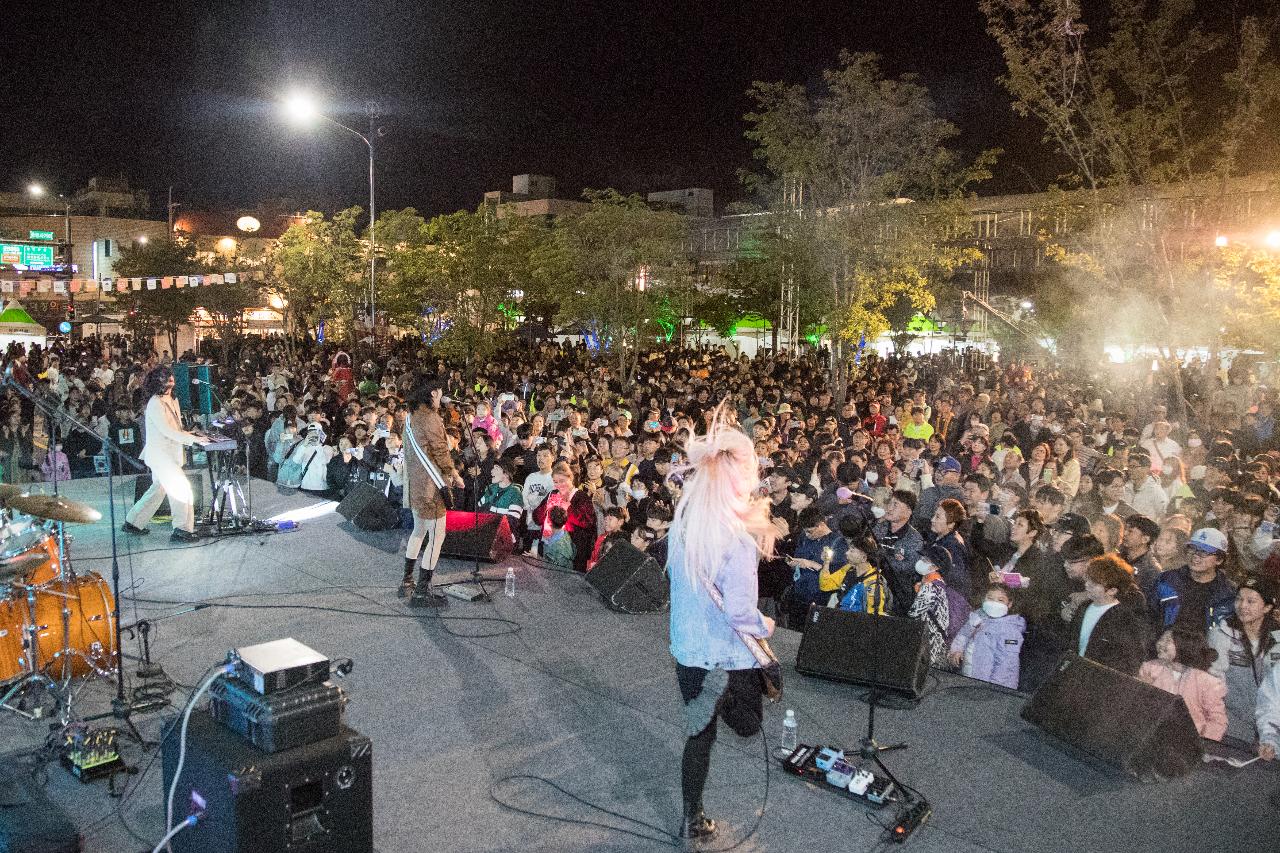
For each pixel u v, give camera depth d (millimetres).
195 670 6145
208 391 13625
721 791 4684
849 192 20047
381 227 29328
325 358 31766
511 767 4902
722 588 3984
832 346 20922
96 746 4777
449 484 7555
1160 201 14672
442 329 27562
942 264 20891
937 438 13102
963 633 6266
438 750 5082
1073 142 15383
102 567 8539
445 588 7902
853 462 10625
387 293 28953
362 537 9812
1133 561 6902
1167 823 4406
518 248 25688
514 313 28125
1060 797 4641
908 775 4844
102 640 5984
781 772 4879
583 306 23297
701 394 19172
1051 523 8125
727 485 4020
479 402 14109
